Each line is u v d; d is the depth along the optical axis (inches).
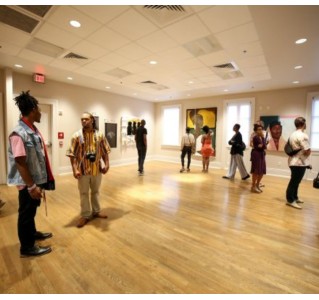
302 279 64.1
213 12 86.8
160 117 329.4
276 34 103.5
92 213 108.6
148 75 182.2
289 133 218.5
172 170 250.1
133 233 92.4
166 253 77.4
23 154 64.2
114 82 209.3
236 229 97.3
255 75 175.0
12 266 68.4
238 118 252.4
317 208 125.3
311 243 85.6
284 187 175.2
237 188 169.9
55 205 125.5
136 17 91.7
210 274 66.1
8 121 170.1
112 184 180.2
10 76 168.2
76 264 70.1
